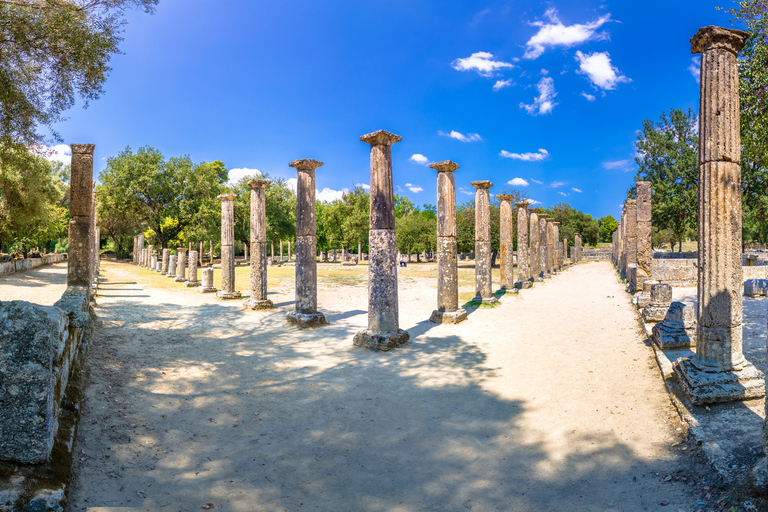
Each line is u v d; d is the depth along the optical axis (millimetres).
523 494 4445
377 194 10477
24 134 10758
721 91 6184
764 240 40688
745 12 12992
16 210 22109
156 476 4586
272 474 4812
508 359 9164
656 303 11289
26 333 3627
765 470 3801
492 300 16406
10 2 8984
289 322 12742
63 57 9906
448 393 7316
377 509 4223
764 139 12875
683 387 6344
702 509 3910
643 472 4707
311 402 6926
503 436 5734
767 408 3934
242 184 54812
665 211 38406
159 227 48906
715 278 6215
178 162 49000
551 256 31750
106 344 9234
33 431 3625
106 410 5871
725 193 6172
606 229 92938
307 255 12562
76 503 3902
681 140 38531
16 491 3314
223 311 14695
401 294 19797
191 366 8414
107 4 10055
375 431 5938
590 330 11492
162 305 15703
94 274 20828
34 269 30188
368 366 8805
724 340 6156
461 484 4660
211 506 4160
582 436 5617
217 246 54062
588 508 4160
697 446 5004
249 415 6355
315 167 12781
